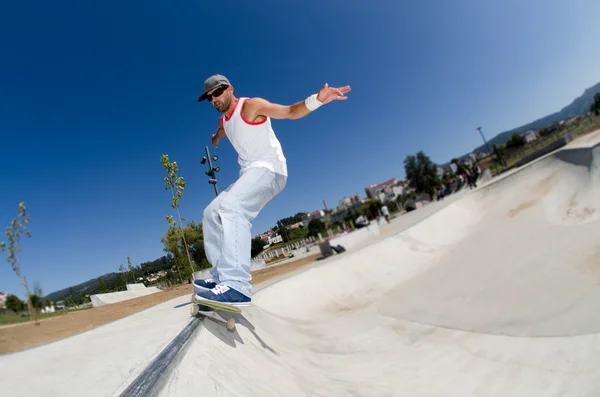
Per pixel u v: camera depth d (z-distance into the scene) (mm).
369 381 4117
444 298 8188
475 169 29250
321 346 5707
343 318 8367
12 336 6137
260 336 3838
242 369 2408
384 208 27188
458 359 5184
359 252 12711
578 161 13523
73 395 1403
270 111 2992
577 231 9383
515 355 5000
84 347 2352
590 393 3957
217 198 3090
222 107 3225
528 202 13656
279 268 17000
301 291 10180
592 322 5176
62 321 7789
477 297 7648
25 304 9820
